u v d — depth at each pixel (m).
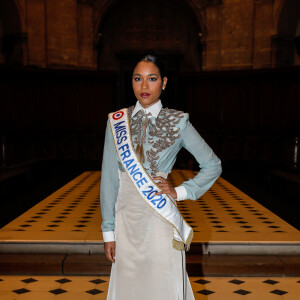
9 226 5.52
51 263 4.49
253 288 4.14
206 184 1.98
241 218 6.11
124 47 17.69
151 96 1.99
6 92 13.73
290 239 4.88
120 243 2.00
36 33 15.47
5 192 8.42
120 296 1.97
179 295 1.95
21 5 15.03
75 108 15.45
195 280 4.35
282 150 12.99
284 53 15.41
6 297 3.87
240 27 15.88
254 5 15.57
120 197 2.03
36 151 13.87
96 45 16.72
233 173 12.16
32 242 4.77
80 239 4.83
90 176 11.25
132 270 1.97
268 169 9.73
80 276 4.47
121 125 2.04
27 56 15.35
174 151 2.02
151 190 1.94
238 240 4.83
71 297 3.88
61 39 15.98
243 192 8.68
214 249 4.73
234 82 14.91
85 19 16.44
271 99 14.23
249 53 15.81
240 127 14.86
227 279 4.39
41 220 5.90
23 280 4.34
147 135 2.01
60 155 14.45
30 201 7.71
